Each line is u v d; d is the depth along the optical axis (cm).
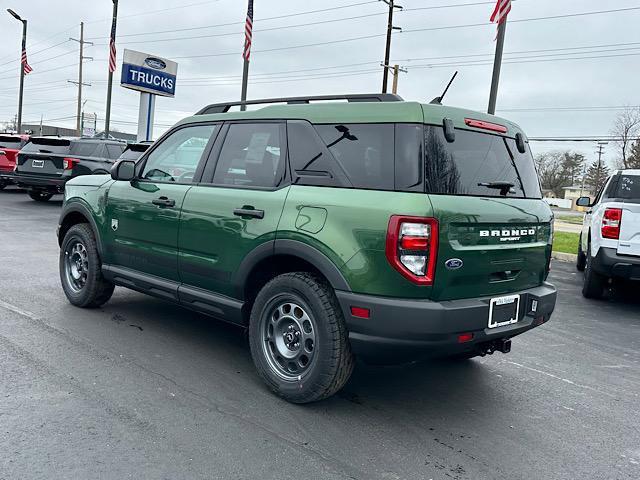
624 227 710
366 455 316
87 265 562
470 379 451
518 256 383
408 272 324
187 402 370
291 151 393
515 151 411
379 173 345
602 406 411
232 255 407
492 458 322
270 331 393
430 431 352
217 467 293
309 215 362
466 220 339
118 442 312
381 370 462
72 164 1517
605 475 311
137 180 505
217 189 429
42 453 295
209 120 462
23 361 421
